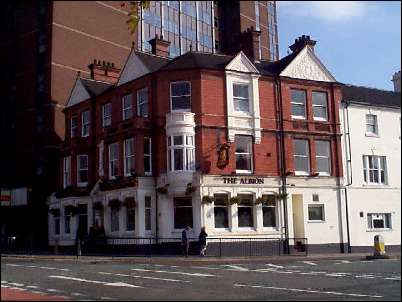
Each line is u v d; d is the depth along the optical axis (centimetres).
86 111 3700
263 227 3020
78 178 3616
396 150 3566
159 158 3014
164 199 2962
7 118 4438
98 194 3372
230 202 2931
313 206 3209
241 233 2942
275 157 3128
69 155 3716
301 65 3322
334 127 3347
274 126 3159
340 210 3262
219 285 1526
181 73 3038
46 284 1570
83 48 3897
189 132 2948
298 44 3434
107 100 3488
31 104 4262
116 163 3253
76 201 3522
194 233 2872
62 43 4044
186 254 2667
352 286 1474
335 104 3375
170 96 3045
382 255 2675
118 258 2588
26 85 4288
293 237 3078
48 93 4103
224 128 3011
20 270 2052
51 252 3328
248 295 1304
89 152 3588
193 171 2914
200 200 2880
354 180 3353
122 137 3144
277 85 3222
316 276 1767
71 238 3500
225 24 4888
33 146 4203
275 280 1655
